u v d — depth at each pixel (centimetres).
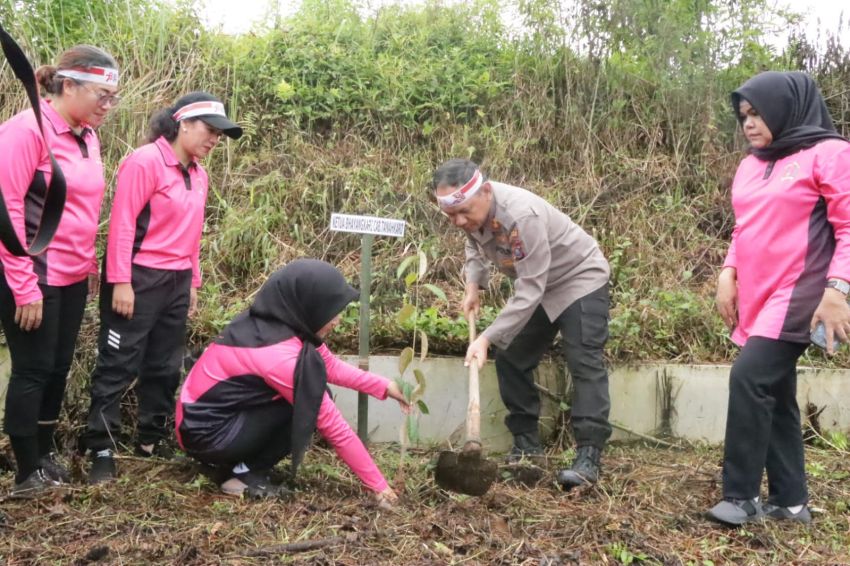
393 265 514
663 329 484
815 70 652
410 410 363
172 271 376
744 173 338
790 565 294
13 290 312
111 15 644
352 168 570
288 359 331
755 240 324
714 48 620
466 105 622
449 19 691
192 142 371
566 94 622
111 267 358
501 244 368
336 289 338
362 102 615
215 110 372
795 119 319
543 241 357
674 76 620
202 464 368
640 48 626
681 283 531
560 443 443
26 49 576
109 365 364
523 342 406
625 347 459
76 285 350
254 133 583
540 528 319
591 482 368
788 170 316
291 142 582
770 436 337
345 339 460
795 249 313
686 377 459
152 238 369
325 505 334
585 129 608
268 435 346
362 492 355
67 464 382
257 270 512
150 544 289
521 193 369
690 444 456
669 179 593
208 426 338
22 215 315
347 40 657
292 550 287
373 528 308
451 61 640
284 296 339
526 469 376
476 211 357
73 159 337
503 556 287
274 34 644
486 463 329
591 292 386
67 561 278
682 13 619
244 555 282
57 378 357
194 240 387
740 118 334
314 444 420
